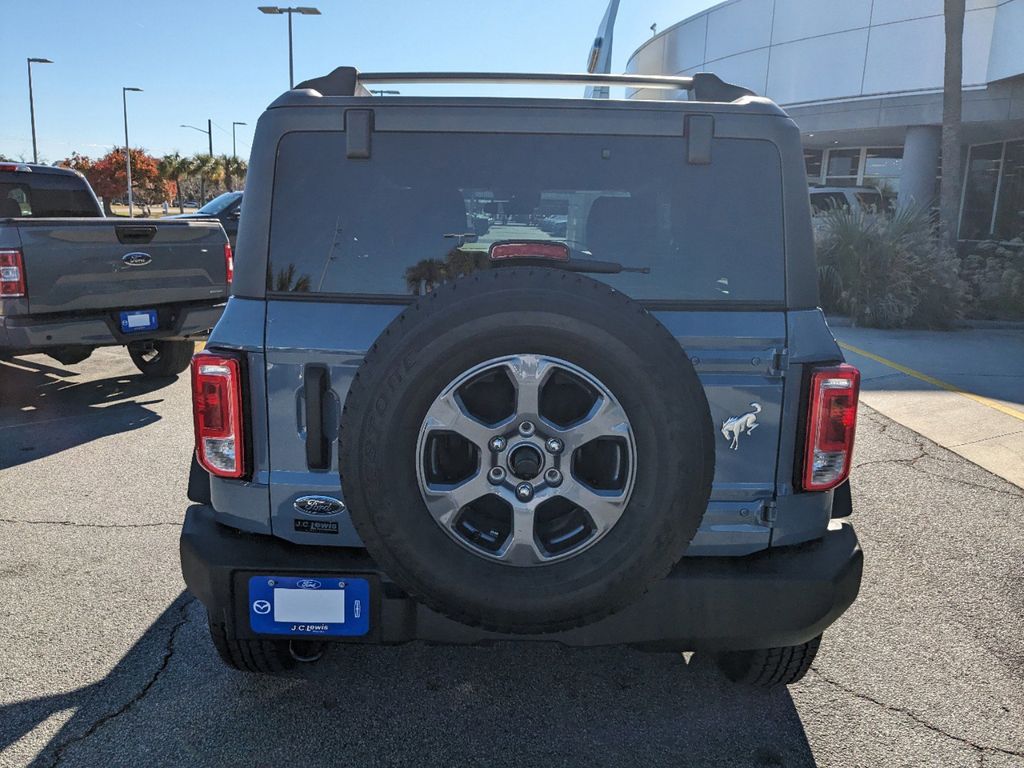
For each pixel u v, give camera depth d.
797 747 2.91
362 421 2.18
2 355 7.52
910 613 3.92
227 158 71.69
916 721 3.07
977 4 17.30
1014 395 8.00
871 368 9.24
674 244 2.64
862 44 19.44
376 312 2.54
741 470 2.55
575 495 2.22
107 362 9.49
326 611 2.52
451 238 2.65
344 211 2.62
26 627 3.63
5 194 8.84
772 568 2.54
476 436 2.20
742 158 2.62
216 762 2.77
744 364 2.51
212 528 2.66
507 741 2.91
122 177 63.44
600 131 2.61
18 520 4.85
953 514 5.18
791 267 2.61
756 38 22.22
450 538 2.25
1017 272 13.85
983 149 21.05
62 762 2.75
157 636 3.58
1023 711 3.15
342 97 2.62
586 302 2.17
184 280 7.52
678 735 2.96
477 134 2.62
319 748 2.85
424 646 3.56
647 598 2.49
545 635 2.50
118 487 5.43
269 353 2.51
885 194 20.08
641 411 2.18
